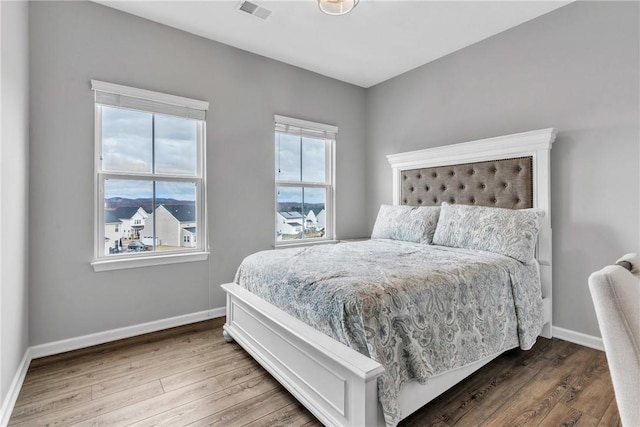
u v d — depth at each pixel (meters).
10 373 1.75
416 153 3.44
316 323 1.63
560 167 2.54
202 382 1.95
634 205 2.21
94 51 2.47
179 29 2.84
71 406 1.72
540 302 2.33
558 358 2.21
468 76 3.15
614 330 0.74
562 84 2.53
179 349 2.39
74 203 2.40
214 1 2.46
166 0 2.45
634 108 2.20
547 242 2.51
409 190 3.58
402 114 3.80
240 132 3.20
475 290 1.85
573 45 2.46
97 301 2.50
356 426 1.33
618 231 2.28
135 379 1.98
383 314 1.44
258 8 2.54
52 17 2.31
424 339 1.53
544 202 2.53
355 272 1.81
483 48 3.02
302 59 3.43
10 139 1.79
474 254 2.32
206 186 3.00
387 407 1.31
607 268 0.81
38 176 2.26
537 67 2.66
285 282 1.92
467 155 3.02
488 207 2.66
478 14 2.61
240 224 3.21
